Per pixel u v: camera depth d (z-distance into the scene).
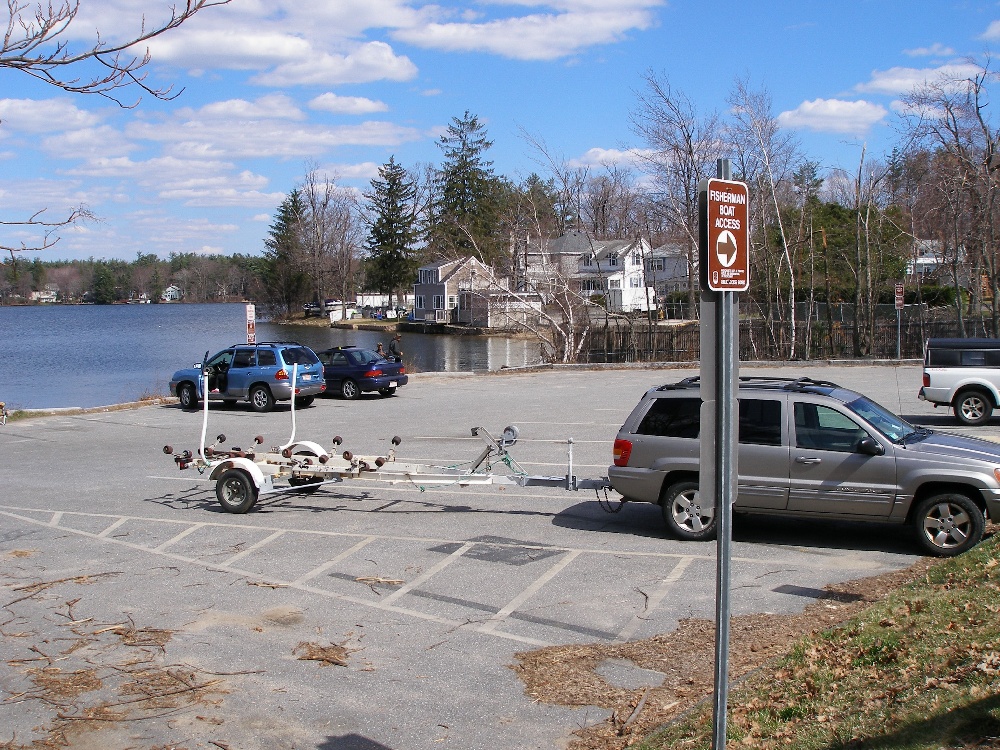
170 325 102.75
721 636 3.84
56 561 10.41
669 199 43.28
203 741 5.87
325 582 9.35
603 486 11.02
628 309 75.31
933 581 7.82
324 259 105.88
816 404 9.99
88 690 6.70
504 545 10.59
